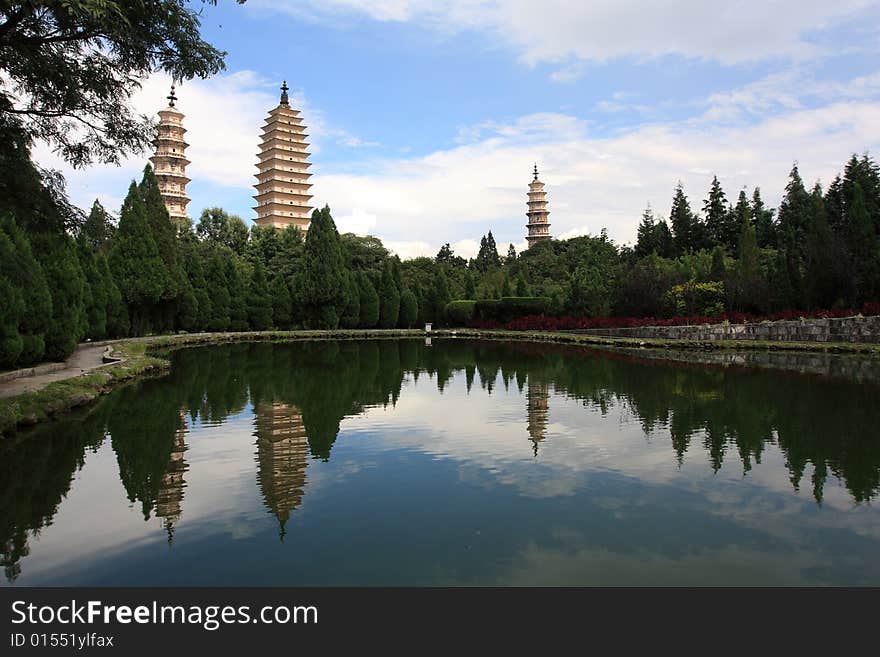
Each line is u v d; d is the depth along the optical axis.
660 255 50.12
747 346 21.83
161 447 7.44
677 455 6.84
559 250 59.75
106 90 8.18
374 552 4.32
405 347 27.19
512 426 8.61
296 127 62.53
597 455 6.90
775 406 9.80
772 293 26.28
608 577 3.95
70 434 8.16
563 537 4.55
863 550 4.29
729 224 50.62
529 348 26.22
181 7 7.56
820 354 19.22
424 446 7.43
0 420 8.03
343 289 38.28
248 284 38.16
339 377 14.86
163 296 27.81
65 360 15.34
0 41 7.00
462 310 41.50
